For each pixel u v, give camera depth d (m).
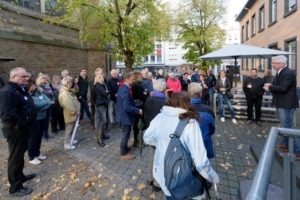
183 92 2.06
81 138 5.39
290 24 11.27
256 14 17.83
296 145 3.66
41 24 9.84
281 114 3.98
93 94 4.88
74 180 3.32
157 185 2.95
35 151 3.97
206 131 2.49
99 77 4.89
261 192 0.90
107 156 4.24
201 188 1.78
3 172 3.67
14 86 2.89
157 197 2.85
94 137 5.45
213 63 15.56
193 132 1.81
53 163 3.96
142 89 4.71
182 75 10.25
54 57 10.58
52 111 5.72
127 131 4.07
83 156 4.23
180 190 1.70
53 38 10.48
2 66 8.17
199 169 1.71
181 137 1.81
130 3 10.38
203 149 1.78
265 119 6.83
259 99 6.31
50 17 9.88
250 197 0.89
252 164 3.75
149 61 55.38
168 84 7.76
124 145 4.09
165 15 14.08
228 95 6.86
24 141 2.97
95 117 5.91
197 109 2.63
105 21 10.20
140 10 11.20
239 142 4.94
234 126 6.35
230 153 4.29
